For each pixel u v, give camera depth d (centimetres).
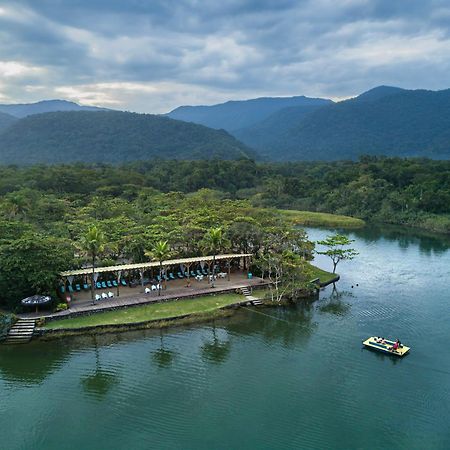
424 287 9162
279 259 8138
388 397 5053
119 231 9788
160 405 4894
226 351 6144
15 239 7888
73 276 7531
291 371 5616
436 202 18038
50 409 4825
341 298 8394
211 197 16275
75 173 19338
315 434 4419
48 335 6362
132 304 7306
